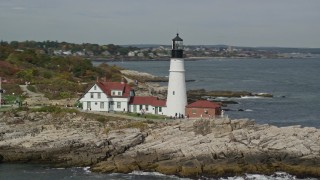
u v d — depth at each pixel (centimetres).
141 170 6725
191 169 6550
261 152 6831
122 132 7444
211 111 8488
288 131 7419
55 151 7156
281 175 6581
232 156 6781
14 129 7738
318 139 7225
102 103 8969
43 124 7994
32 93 10612
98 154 7088
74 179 6369
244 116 11275
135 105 8988
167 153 6788
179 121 7769
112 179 6362
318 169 6606
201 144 6919
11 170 6775
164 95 12925
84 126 7875
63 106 9131
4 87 10775
